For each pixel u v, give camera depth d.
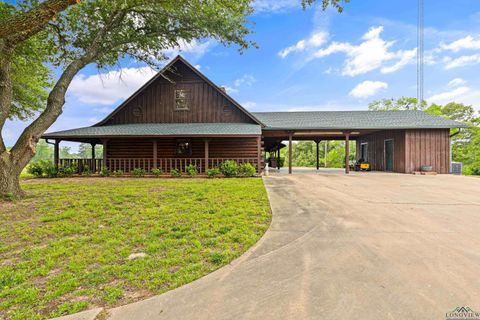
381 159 18.25
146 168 16.03
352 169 21.06
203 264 3.20
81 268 3.13
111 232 4.43
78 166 14.74
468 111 31.59
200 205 6.35
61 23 9.69
